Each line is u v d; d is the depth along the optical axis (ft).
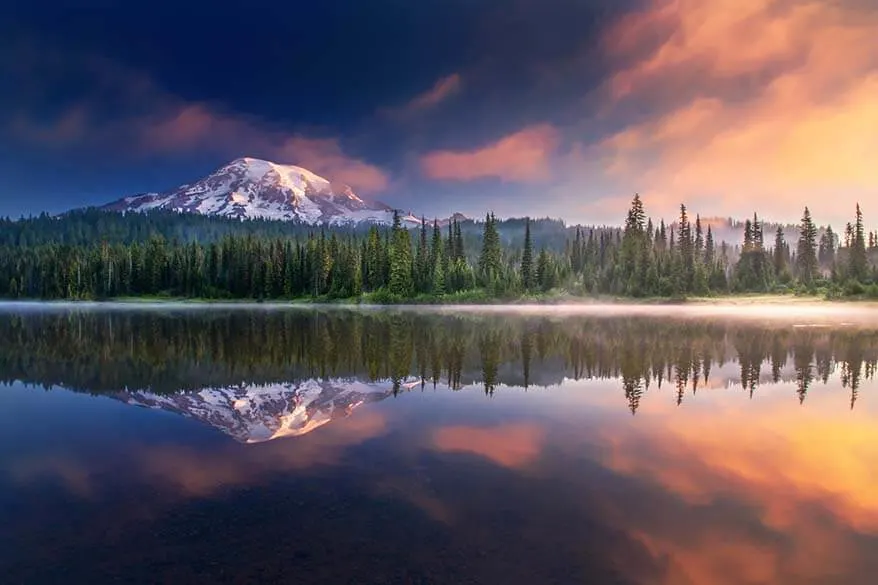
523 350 107.86
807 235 378.53
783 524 28.96
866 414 54.95
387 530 27.55
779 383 72.49
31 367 86.99
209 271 410.31
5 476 36.11
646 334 144.87
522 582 22.81
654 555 25.36
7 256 464.24
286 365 88.02
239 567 24.02
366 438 45.32
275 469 37.24
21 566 24.27
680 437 45.98
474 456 40.29
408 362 91.30
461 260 375.04
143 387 69.82
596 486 34.12
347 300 355.15
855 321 203.72
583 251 450.71
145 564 24.34
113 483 34.73
